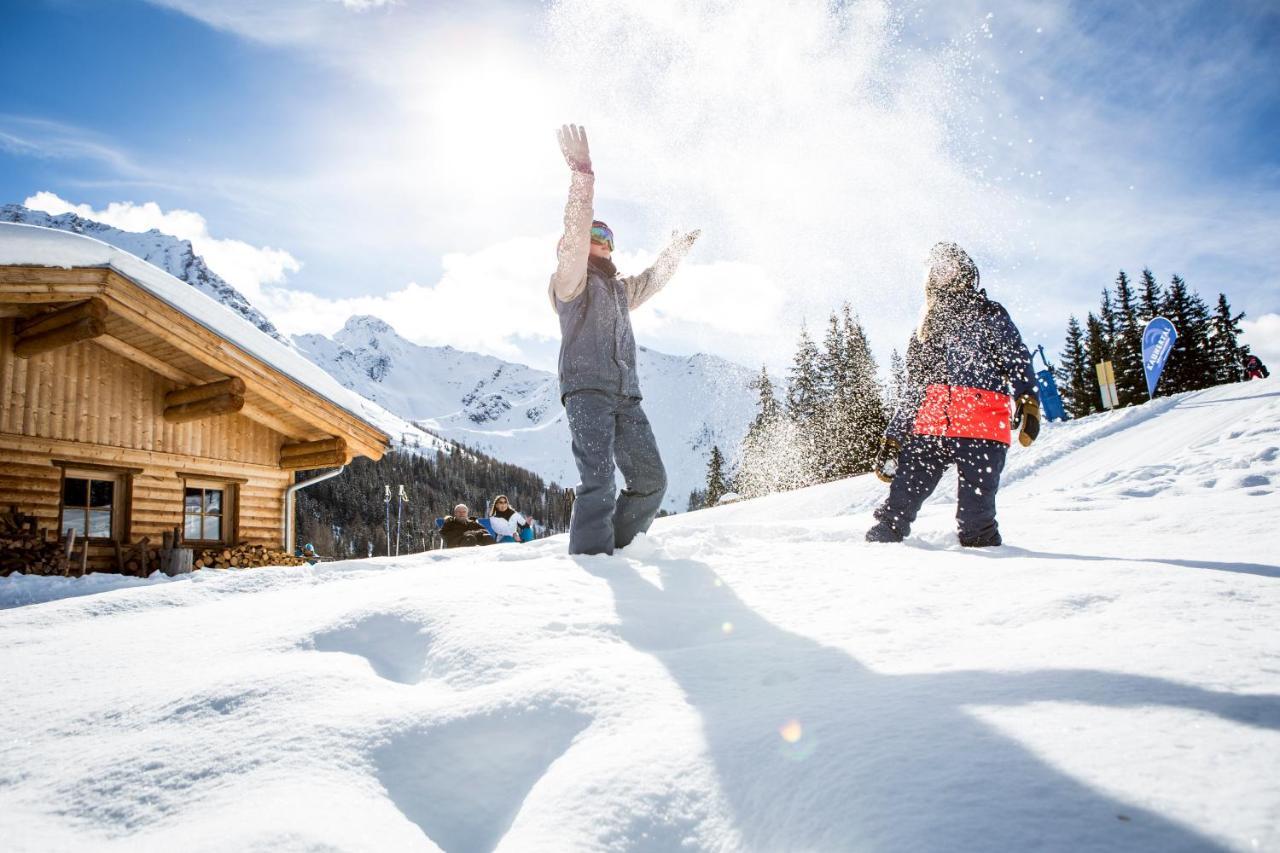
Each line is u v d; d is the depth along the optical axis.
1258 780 0.66
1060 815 0.67
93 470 9.43
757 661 1.35
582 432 2.76
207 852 0.82
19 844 0.94
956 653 1.27
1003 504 5.09
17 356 8.74
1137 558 2.13
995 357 2.90
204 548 10.61
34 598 7.09
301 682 1.36
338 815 0.92
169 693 1.41
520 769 1.08
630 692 1.22
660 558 2.54
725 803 0.87
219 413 9.77
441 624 1.64
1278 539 2.34
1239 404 11.02
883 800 0.75
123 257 8.69
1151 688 0.92
